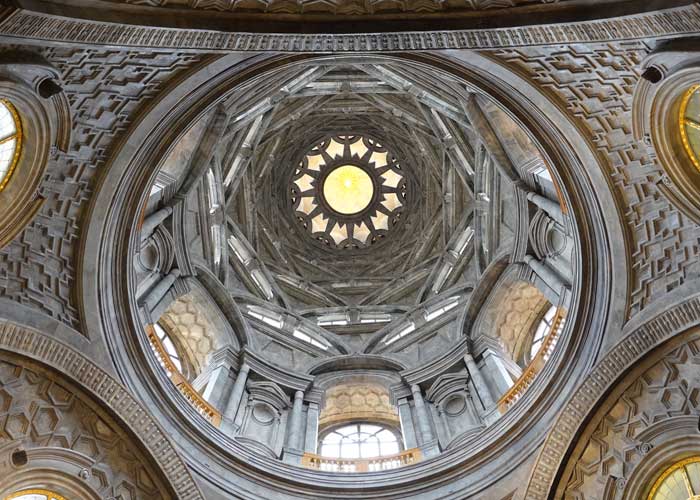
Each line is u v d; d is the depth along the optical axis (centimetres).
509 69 1373
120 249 1591
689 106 1234
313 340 2641
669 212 1374
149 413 1494
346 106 3262
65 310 1447
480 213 2597
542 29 1095
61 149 1323
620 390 1449
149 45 1077
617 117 1341
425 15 1142
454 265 2805
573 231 1630
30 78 1129
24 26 952
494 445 1647
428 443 1902
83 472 1388
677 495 1332
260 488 1619
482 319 2284
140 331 1638
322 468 1841
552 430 1498
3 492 1279
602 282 1545
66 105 1255
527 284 2244
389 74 2327
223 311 2300
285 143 3478
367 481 1689
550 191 1952
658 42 1099
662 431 1378
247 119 2370
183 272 2166
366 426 2256
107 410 1446
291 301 3039
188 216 2338
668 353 1394
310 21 1146
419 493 1642
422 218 3381
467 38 1129
